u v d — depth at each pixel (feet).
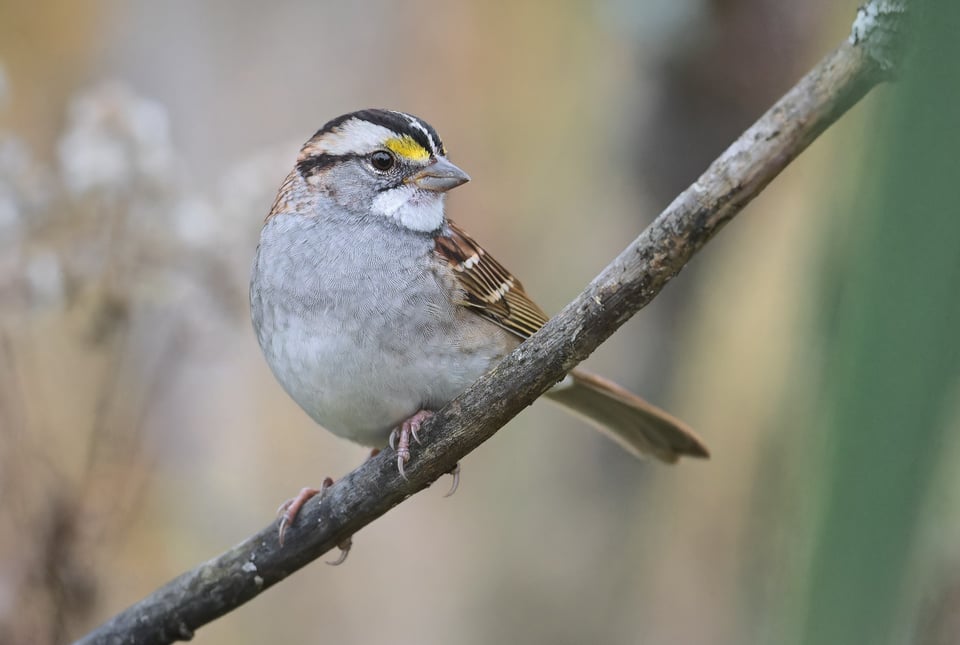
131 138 28.66
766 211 36.37
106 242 28.81
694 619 36.04
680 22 37.47
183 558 37.83
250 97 42.32
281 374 23.27
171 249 29.12
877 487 7.86
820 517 8.20
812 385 9.64
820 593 8.08
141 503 33.12
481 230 43.98
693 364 37.22
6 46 45.24
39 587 27.48
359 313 22.36
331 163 23.99
